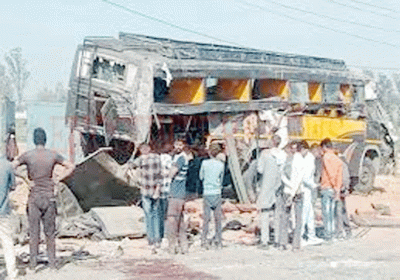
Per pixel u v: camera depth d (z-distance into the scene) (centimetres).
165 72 1586
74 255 1078
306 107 1923
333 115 2039
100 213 1277
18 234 1166
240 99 1786
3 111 1680
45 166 934
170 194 1097
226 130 1747
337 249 1148
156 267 980
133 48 1698
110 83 1662
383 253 1106
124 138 1592
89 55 1731
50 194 939
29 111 2297
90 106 1728
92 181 1420
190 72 1636
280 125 1825
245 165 1758
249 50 1909
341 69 2214
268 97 1898
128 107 1587
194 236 1270
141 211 1334
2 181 882
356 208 1747
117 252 1092
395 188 2230
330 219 1226
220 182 1149
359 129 2084
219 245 1146
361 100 2144
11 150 987
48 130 2253
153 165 1107
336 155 1255
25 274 922
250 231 1325
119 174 1420
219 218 1148
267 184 1141
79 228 1258
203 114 1714
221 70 1716
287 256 1076
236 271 947
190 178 1719
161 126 1628
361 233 1343
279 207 1144
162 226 1202
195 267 978
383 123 2233
